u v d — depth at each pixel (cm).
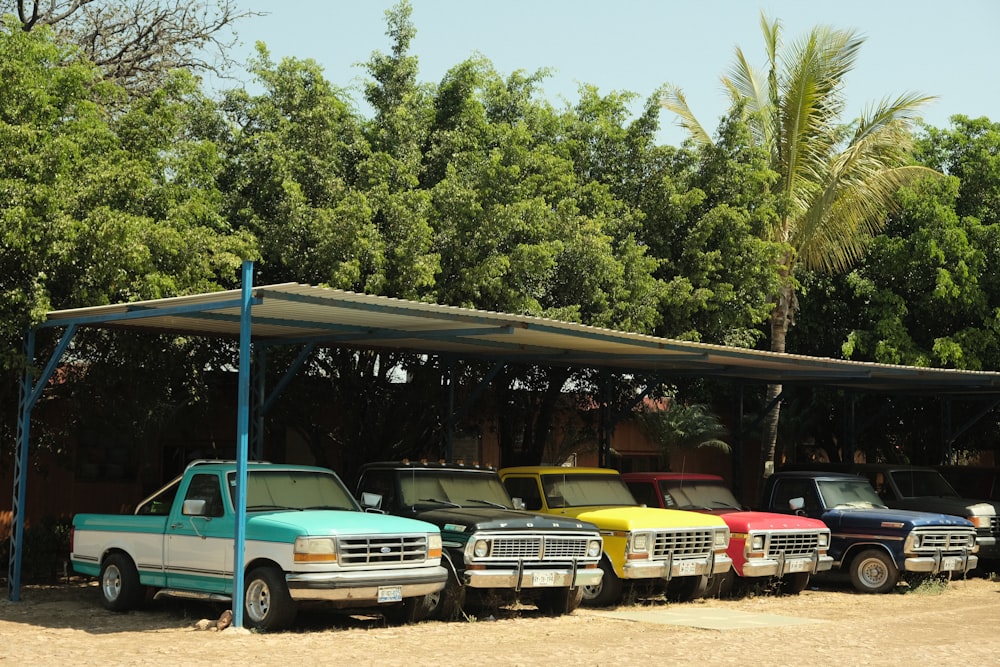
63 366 1850
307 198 1892
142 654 1053
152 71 2659
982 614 1497
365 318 1416
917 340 2719
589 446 2898
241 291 1223
